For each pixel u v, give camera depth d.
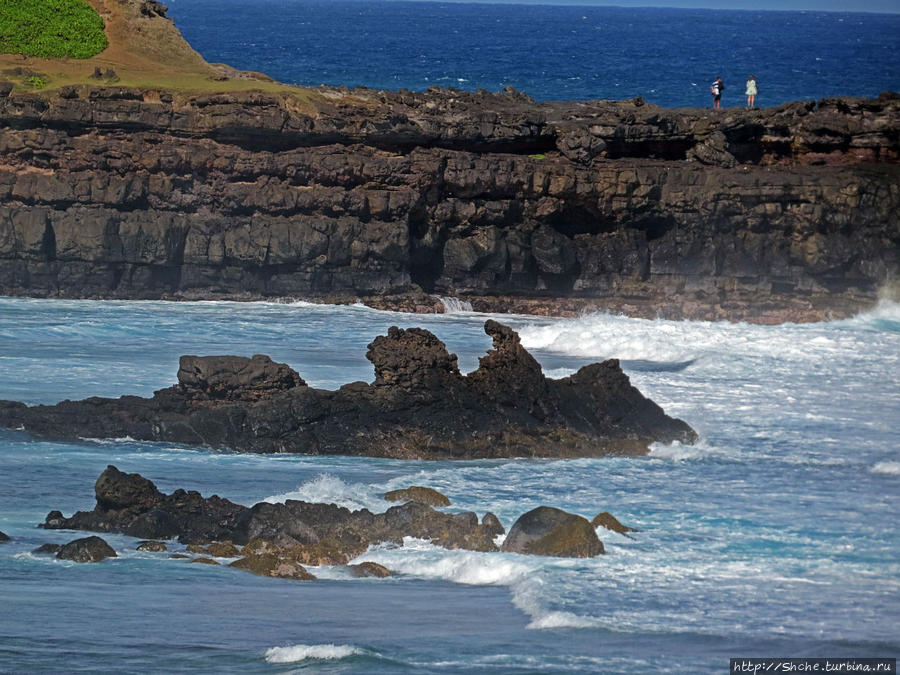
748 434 43.56
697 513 33.12
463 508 33.06
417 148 72.75
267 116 70.38
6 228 68.75
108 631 22.06
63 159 70.06
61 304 67.25
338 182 71.06
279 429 39.50
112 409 40.38
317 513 30.73
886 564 28.42
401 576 27.02
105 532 29.73
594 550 28.39
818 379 53.28
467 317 70.44
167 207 70.69
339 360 54.38
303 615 23.50
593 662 21.06
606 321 69.38
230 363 41.19
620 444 40.88
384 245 70.62
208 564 27.23
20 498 32.53
